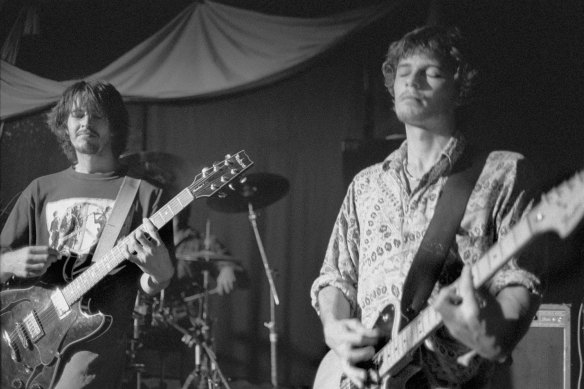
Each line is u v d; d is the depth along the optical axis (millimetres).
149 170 5758
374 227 2174
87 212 3164
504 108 5641
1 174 6676
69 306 3000
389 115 6238
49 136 6633
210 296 6672
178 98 5766
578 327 3887
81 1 6449
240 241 6715
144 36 6453
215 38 5750
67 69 6504
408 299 1974
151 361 6352
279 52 5613
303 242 6562
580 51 5535
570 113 5543
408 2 5539
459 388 1965
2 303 3137
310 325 6500
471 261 1971
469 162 2092
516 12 5602
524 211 1954
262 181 6125
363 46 6305
